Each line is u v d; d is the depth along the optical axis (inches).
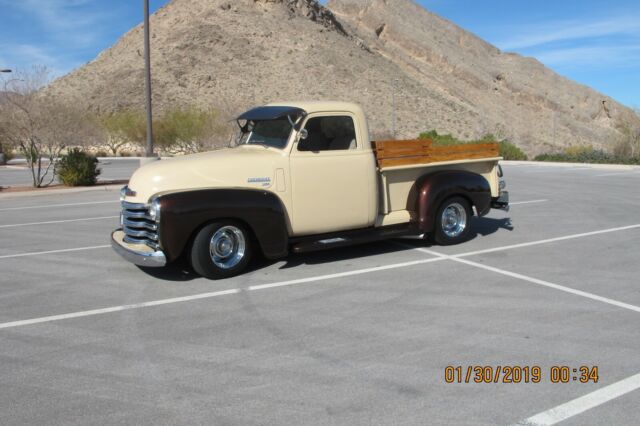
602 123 5999.0
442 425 139.3
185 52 3582.7
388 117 3385.8
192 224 251.0
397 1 7037.4
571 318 213.0
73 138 800.3
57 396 156.8
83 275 284.5
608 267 287.3
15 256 330.0
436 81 5438.0
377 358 179.0
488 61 6673.2
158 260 249.3
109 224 445.7
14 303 240.7
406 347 187.3
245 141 303.3
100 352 186.9
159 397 155.2
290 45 3966.5
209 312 224.7
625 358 177.3
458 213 340.8
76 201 606.2
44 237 390.6
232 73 3464.6
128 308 231.6
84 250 344.8
